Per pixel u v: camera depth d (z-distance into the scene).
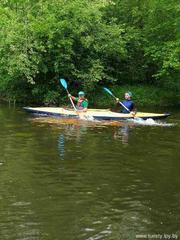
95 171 9.35
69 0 22.16
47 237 6.11
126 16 25.98
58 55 22.02
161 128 15.17
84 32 22.97
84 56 23.64
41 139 12.64
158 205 7.38
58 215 6.85
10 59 21.23
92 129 14.62
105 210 7.09
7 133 13.47
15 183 8.38
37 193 7.83
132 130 14.63
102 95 23.88
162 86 24.88
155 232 6.32
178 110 21.20
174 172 9.42
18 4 22.55
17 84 23.94
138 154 11.05
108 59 24.98
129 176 9.05
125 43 23.98
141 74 25.69
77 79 23.30
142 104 23.23
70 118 17.02
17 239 6.02
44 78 23.41
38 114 17.91
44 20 21.22
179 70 22.70
